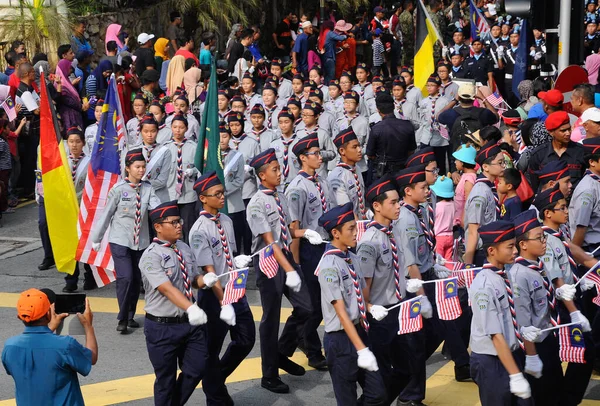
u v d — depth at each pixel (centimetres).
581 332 858
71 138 1451
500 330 777
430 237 971
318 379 1082
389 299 914
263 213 1032
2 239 1759
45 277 1531
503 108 1820
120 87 2059
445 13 3247
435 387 1044
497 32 2589
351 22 3569
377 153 1622
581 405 984
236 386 1062
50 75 2030
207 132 1330
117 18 2695
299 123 1733
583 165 1153
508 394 787
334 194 1172
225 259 980
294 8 3597
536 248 834
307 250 1084
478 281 795
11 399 1032
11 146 1922
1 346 1188
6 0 2392
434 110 1900
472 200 1067
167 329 893
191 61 2133
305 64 2977
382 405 851
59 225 1424
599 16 3048
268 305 1023
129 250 1254
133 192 1247
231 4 2867
